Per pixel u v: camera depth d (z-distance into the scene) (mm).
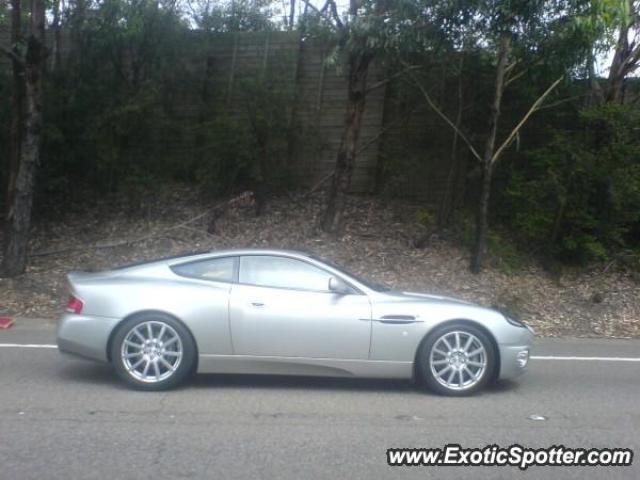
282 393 7715
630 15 13070
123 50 16812
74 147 15914
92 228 15828
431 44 12844
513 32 12688
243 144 15477
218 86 17328
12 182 13852
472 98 15477
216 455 5816
